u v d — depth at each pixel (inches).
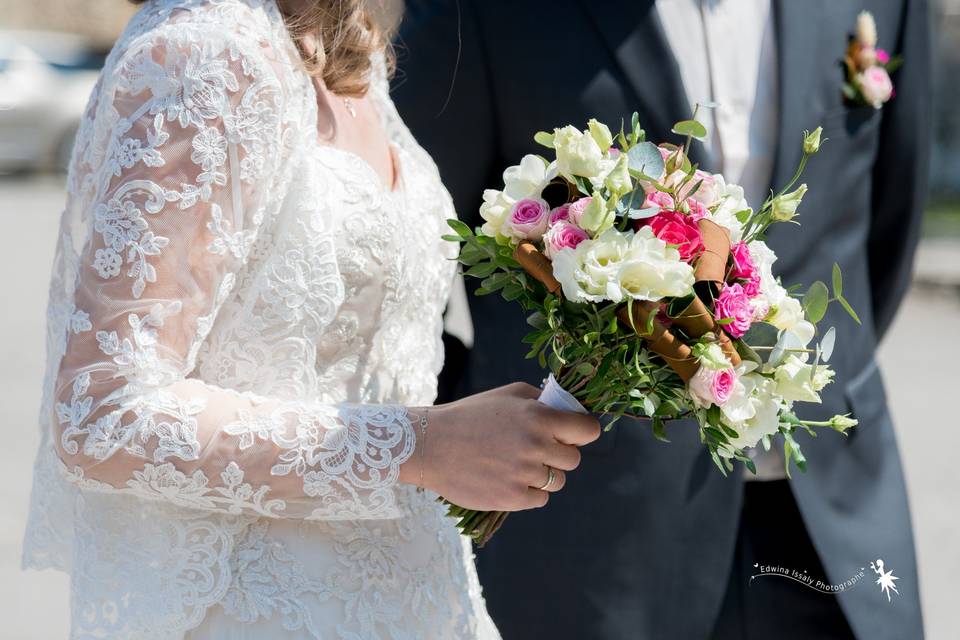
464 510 81.0
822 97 122.4
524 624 120.0
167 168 70.7
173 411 71.0
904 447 302.0
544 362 79.2
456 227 79.1
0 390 334.0
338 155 80.0
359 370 81.2
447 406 77.1
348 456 73.3
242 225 73.1
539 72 120.0
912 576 121.8
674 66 119.0
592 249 73.4
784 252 120.0
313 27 79.1
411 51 122.6
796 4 122.4
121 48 75.1
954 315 482.0
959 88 732.7
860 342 125.0
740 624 120.4
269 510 73.4
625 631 117.2
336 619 77.5
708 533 118.1
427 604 84.0
